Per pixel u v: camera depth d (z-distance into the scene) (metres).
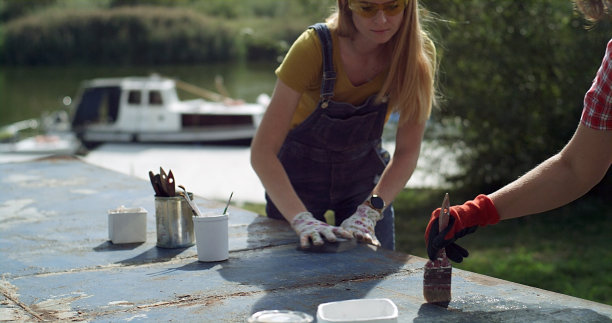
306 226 2.42
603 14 1.61
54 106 26.23
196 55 38.19
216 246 2.26
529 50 8.29
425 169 9.05
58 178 3.78
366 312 1.62
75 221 2.86
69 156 4.52
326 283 2.01
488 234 7.34
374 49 2.54
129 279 2.10
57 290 2.00
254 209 8.68
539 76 8.43
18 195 3.36
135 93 18.02
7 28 40.19
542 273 5.68
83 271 2.19
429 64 2.58
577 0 1.64
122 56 39.19
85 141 17.95
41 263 2.28
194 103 19.03
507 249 6.62
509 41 8.30
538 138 8.66
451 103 8.34
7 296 1.96
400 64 2.53
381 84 2.63
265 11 40.53
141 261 2.30
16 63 39.91
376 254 2.30
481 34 8.24
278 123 2.53
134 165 13.98
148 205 3.12
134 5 43.34
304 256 2.30
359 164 2.84
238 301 1.87
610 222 7.62
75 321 1.76
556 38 8.26
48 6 43.56
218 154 15.91
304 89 2.53
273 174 2.52
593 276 5.58
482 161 8.85
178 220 2.46
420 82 2.56
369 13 2.32
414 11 2.46
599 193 8.76
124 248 2.47
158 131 17.81
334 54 2.51
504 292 1.90
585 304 1.79
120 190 3.44
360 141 2.76
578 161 1.73
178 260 2.30
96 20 39.75
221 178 11.98
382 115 2.72
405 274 2.09
